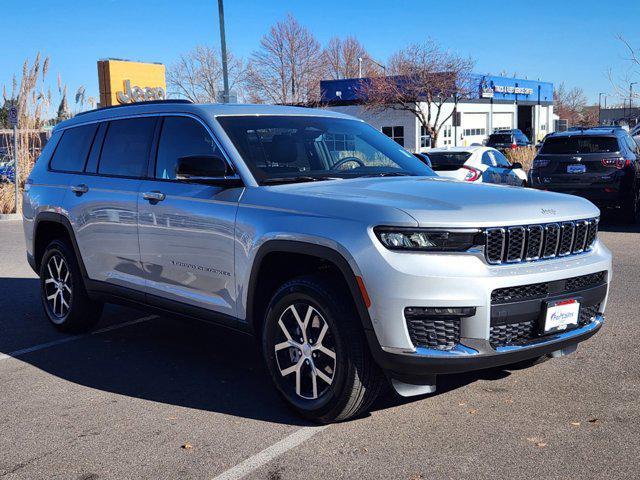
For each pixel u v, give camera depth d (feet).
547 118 215.92
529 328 13.16
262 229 14.21
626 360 17.22
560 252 13.71
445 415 14.01
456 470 11.67
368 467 11.87
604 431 13.07
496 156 50.96
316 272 13.91
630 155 43.86
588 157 43.09
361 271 12.43
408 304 12.14
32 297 26.63
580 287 13.92
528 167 93.35
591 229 14.49
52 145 21.97
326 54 179.52
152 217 17.01
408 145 139.95
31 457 12.68
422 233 12.29
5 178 60.85
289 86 162.91
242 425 13.84
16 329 21.90
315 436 13.19
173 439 13.28
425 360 12.28
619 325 20.49
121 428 13.87
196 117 16.71
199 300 16.12
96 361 18.38
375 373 13.00
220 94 84.33
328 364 13.51
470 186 14.83
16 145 55.06
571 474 11.44
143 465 12.23
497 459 12.02
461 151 47.88
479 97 160.66
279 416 14.26
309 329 13.69
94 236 19.10
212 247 15.47
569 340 13.84
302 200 13.92
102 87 99.86
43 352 19.34
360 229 12.65
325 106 145.69
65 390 16.17
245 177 15.21
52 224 21.26
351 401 13.05
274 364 14.29
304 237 13.35
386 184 14.94
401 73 131.34
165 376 17.03
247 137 16.10
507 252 12.79
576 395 14.93
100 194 18.79
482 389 15.39
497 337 12.71
